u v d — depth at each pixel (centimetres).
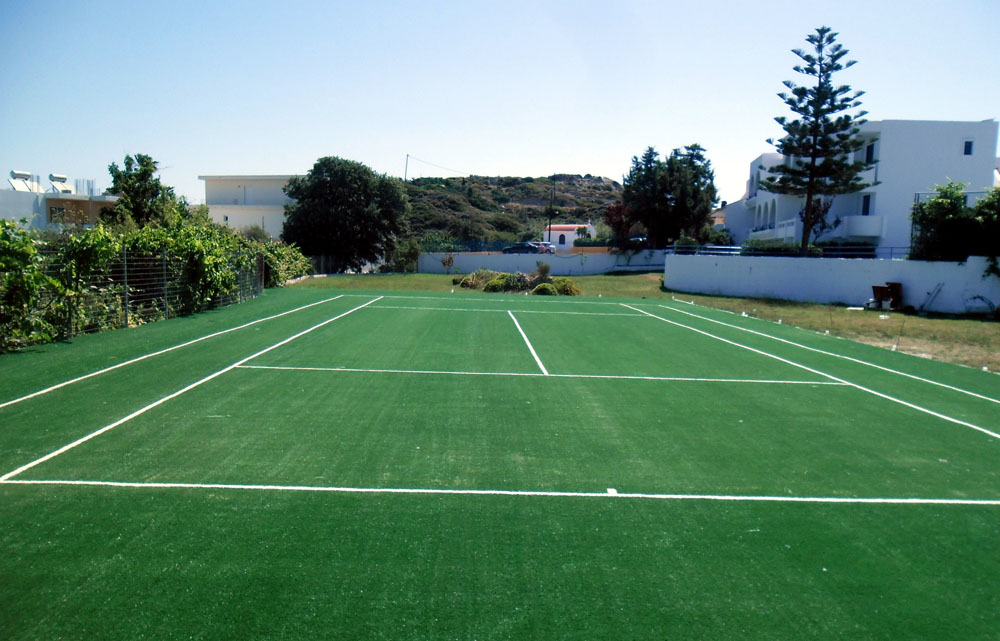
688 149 6069
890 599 438
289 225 5041
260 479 610
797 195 3634
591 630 390
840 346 1606
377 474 633
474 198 11350
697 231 5241
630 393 1012
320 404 886
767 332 1842
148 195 3114
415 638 375
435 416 846
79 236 1396
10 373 1007
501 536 511
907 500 611
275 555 466
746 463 702
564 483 627
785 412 924
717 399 991
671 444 759
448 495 588
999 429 867
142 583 424
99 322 1476
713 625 400
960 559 497
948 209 2652
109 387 941
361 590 425
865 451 755
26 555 456
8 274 1158
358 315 1941
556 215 10938
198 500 557
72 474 607
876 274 2833
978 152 3769
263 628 380
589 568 465
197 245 1872
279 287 3153
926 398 1044
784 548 507
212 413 824
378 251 5300
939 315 2516
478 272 3797
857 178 3534
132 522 512
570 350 1405
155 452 675
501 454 705
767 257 3225
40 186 4222
